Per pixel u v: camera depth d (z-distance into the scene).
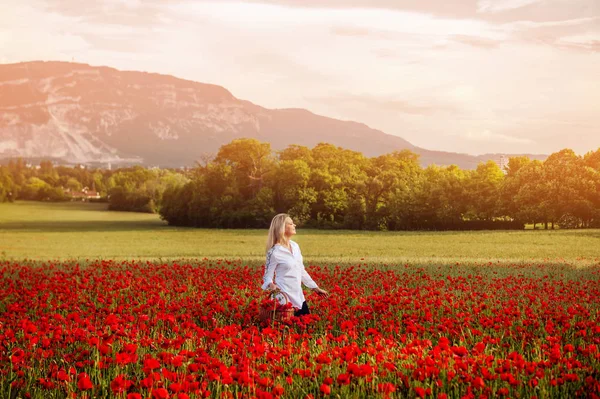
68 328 8.17
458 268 22.33
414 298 11.60
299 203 87.06
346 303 9.96
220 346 6.66
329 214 89.25
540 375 5.93
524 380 6.25
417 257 32.53
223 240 62.50
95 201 166.25
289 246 9.27
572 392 6.09
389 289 12.76
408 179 86.31
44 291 12.78
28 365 6.76
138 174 147.25
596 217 61.28
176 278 16.48
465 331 8.71
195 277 15.63
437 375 5.88
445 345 6.35
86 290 13.20
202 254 40.62
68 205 153.62
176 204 99.06
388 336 8.48
